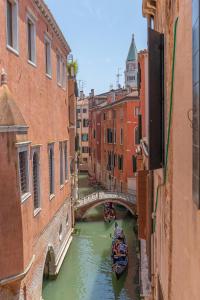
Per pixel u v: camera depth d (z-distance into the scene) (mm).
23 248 10266
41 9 15461
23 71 12992
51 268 19438
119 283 19516
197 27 2729
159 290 7609
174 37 4531
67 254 23438
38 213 15016
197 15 2723
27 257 10648
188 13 3531
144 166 12969
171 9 4934
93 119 57156
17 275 10133
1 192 9734
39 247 15172
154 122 5918
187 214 3686
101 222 30922
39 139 15508
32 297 13539
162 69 5879
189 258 3578
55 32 19188
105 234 27719
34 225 14172
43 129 16391
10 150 9797
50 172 18828
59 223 20906
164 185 6082
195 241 3242
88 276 20359
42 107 16250
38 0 14570
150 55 5777
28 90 13727
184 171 3855
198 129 2748
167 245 5637
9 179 9820
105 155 45844
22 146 10414
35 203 15266
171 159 5023
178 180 4328
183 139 3908
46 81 17172
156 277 8555
